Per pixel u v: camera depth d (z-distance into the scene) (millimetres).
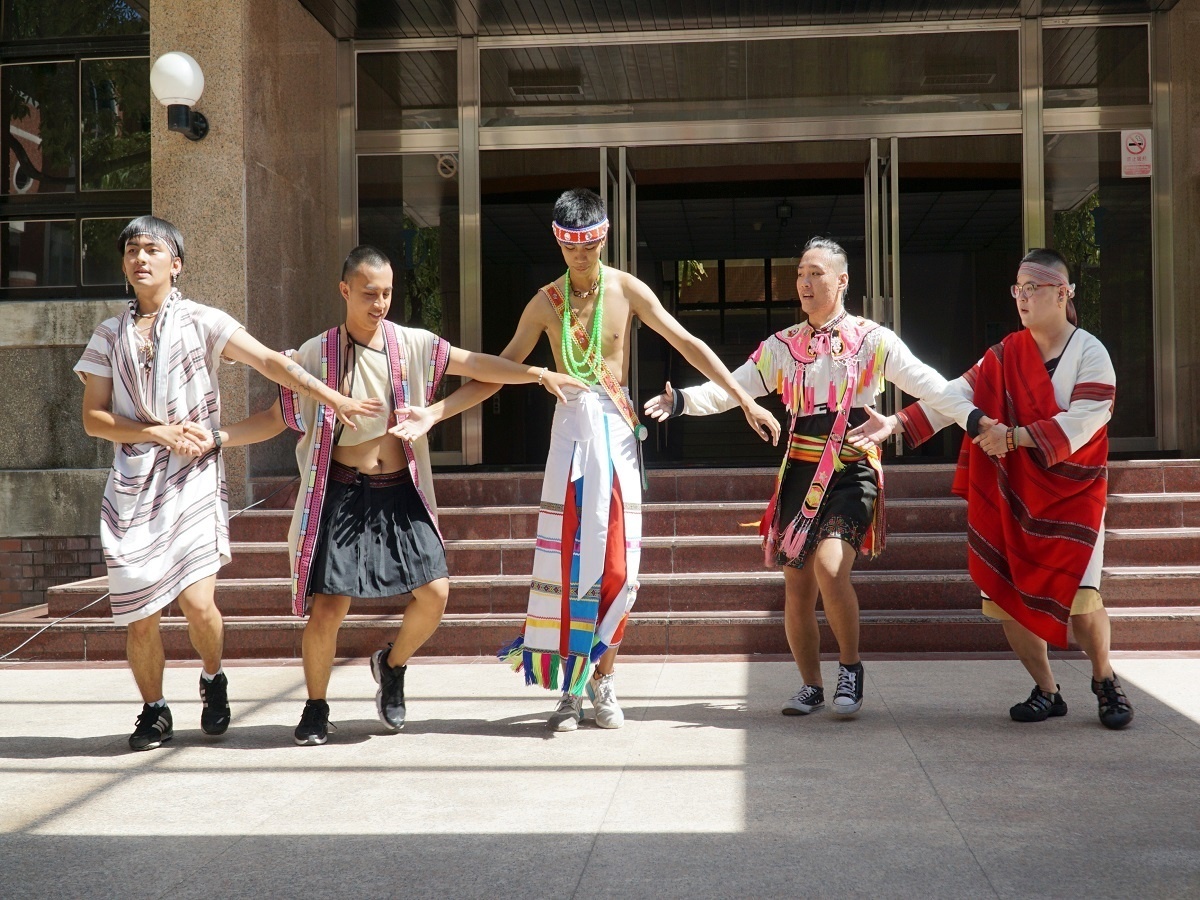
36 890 2408
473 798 3062
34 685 5051
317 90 8477
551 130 9008
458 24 8711
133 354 3752
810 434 4121
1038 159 8664
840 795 3008
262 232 7336
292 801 3068
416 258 9055
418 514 3912
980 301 12461
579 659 3869
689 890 2320
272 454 7324
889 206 8859
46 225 7965
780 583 5695
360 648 5625
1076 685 4551
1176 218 8375
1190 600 5520
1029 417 3850
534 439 9641
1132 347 8602
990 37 8766
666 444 12078
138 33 7934
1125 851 2520
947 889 2301
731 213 11680
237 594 5902
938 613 5562
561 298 4090
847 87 8859
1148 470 6445
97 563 7418
